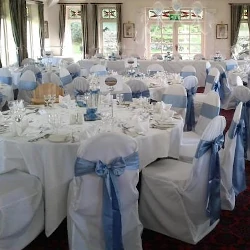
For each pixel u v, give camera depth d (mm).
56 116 3188
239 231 2979
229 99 7812
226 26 13625
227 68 10328
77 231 2383
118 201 2305
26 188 2588
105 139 2217
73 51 14234
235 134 3219
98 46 14008
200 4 12539
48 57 11828
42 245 2775
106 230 2332
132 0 13734
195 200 2756
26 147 2662
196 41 13922
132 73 7590
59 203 2668
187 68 7891
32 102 4781
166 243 2793
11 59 11688
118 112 3674
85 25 13781
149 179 2844
